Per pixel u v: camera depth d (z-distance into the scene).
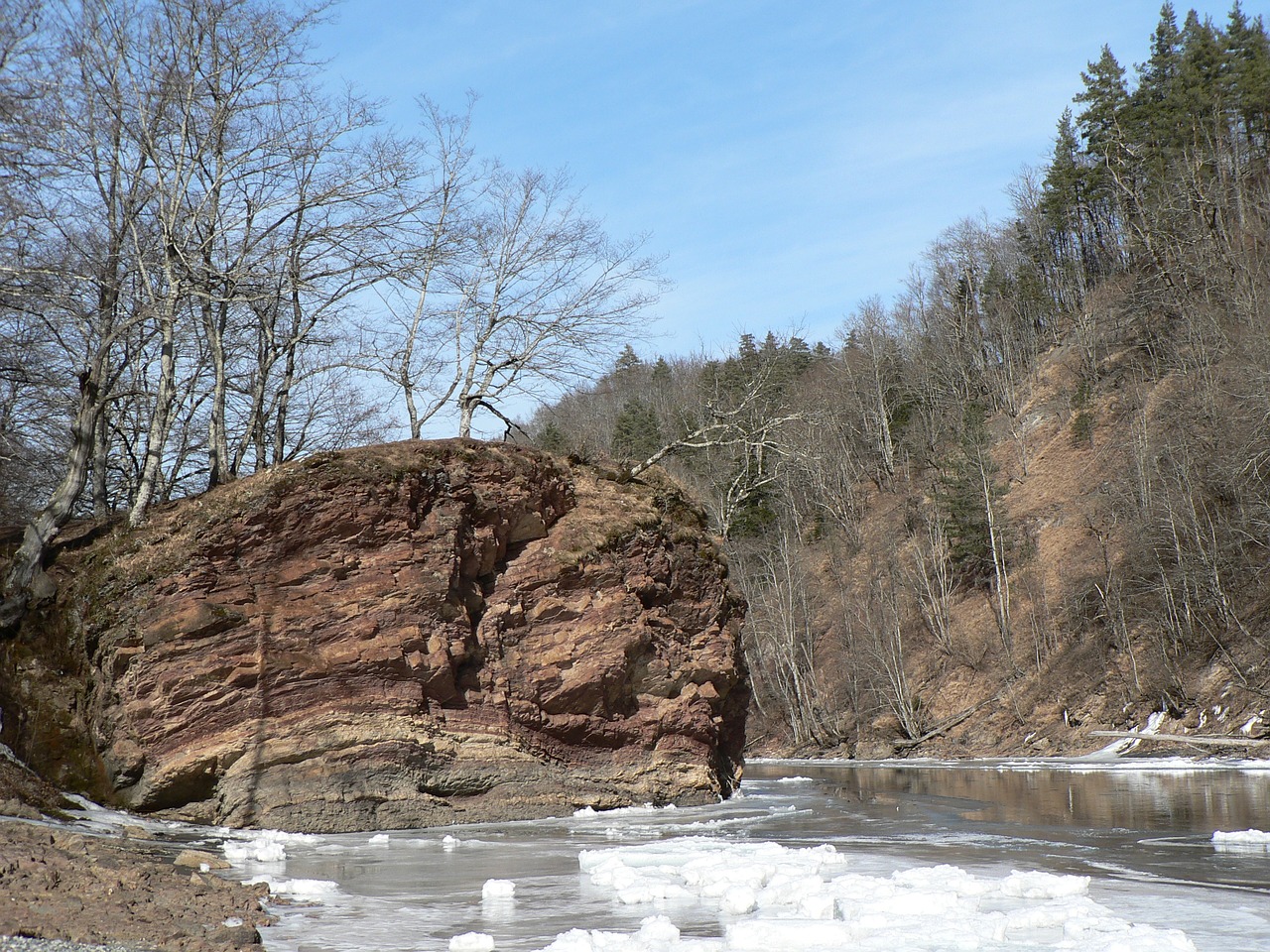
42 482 28.06
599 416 64.19
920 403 89.75
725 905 10.23
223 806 17.78
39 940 7.63
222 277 22.75
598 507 24.28
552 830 18.52
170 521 19.28
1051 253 99.44
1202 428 53.41
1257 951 8.23
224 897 10.21
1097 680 51.69
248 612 18.39
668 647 24.30
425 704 19.73
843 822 19.53
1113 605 53.22
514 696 21.27
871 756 58.62
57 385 24.64
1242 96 81.19
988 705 57.59
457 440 21.70
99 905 8.95
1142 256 79.12
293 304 27.30
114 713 17.67
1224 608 45.22
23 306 21.64
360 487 19.42
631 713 23.53
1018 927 9.16
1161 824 18.14
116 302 23.22
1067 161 101.62
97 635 18.09
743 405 34.00
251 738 17.98
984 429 74.12
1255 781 28.05
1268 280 59.41
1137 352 73.25
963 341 93.25
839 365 96.56
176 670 17.73
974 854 14.32
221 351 24.31
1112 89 95.12
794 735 67.94
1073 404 74.69
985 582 66.62
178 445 31.52
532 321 29.86
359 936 9.09
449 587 20.14
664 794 23.48
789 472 67.25
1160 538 50.47
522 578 22.03
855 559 77.31
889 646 63.66
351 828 18.30
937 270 103.50
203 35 22.98
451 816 19.64
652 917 9.36
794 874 11.90
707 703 24.91
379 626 19.17
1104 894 10.84
